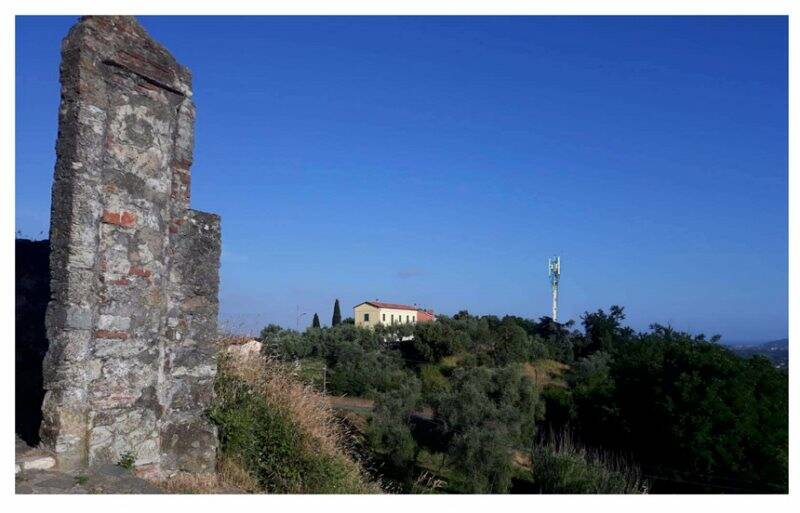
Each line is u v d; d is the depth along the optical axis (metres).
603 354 39.56
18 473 4.77
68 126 5.27
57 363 5.11
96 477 5.03
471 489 15.30
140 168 5.81
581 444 19.34
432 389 29.41
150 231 5.91
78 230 5.20
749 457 16.69
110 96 5.54
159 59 5.97
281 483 6.51
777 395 17.44
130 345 5.68
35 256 8.07
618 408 20.03
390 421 17.02
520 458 18.47
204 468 6.19
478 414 18.09
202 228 6.50
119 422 5.54
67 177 5.22
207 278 6.53
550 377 36.25
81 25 5.32
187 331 6.31
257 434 6.67
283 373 7.83
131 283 5.70
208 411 6.48
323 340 34.25
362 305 60.47
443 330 36.72
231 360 7.44
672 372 18.92
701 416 17.17
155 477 5.84
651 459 18.53
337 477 6.84
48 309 5.20
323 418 7.60
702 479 16.78
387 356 34.53
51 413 5.11
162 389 5.98
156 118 6.00
